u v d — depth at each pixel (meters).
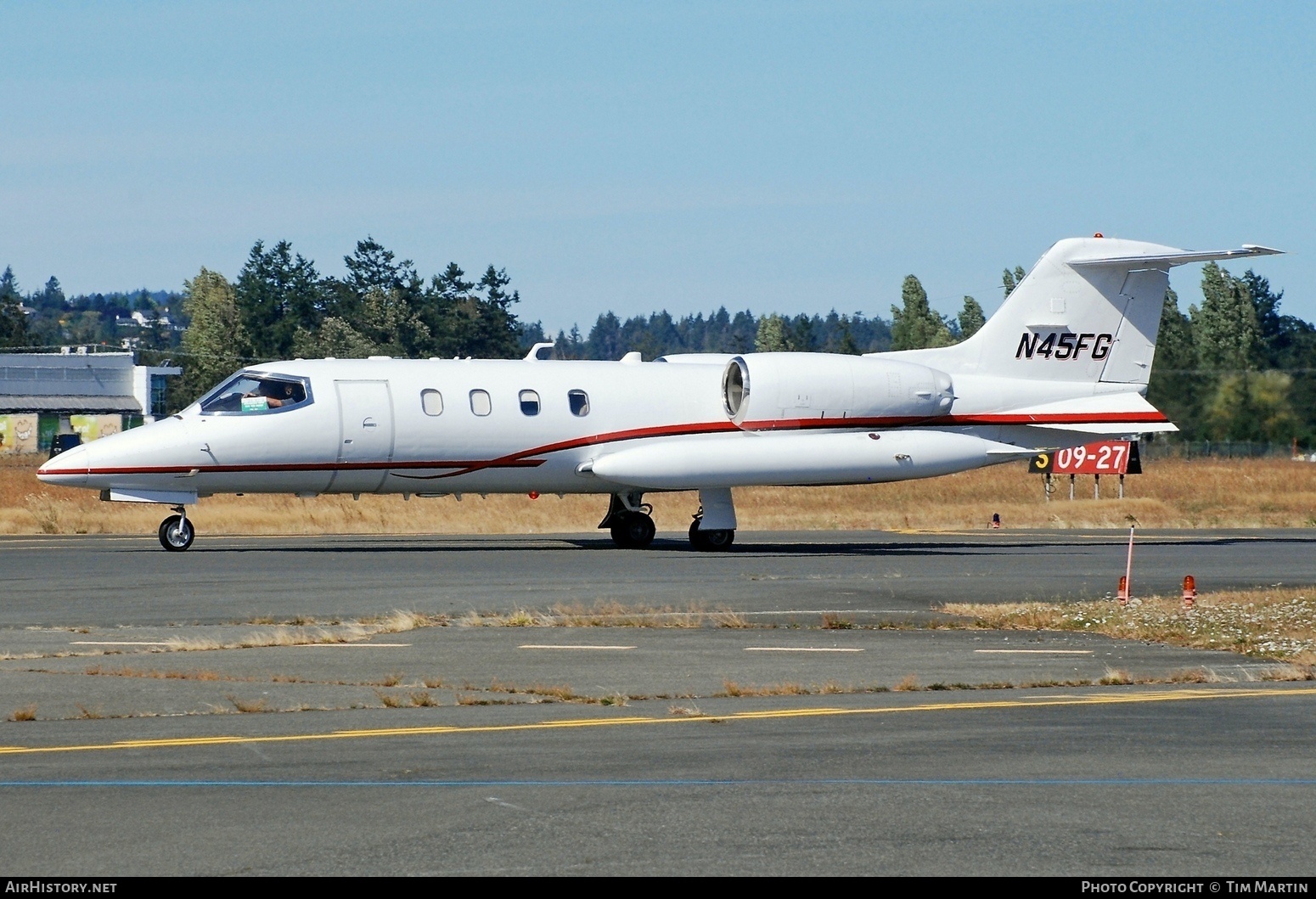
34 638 63.78
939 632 69.19
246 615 71.75
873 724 46.47
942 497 190.00
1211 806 35.78
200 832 33.09
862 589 86.56
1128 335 128.38
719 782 38.16
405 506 156.75
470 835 32.91
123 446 107.12
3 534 132.88
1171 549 121.12
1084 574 97.94
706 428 120.56
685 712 48.00
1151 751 42.38
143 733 44.34
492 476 116.25
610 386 118.88
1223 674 57.16
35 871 30.16
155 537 128.62
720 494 118.50
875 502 183.88
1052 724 46.66
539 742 43.31
